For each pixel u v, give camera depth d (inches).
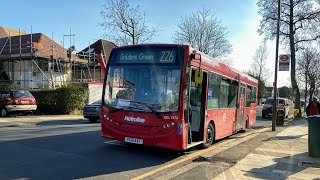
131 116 391.9
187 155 409.7
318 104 670.5
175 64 385.7
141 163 359.6
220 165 352.5
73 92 1107.3
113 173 310.7
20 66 1520.7
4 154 372.5
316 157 407.2
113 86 413.1
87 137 531.5
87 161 354.6
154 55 396.8
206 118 451.2
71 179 283.1
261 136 619.2
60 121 870.4
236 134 677.3
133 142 389.4
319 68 2142.0
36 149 408.2
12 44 1627.7
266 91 3523.6
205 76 446.9
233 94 589.0
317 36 1279.5
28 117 926.4
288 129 786.8
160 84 386.9
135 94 395.5
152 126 380.2
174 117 374.9
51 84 1373.0
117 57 416.8
